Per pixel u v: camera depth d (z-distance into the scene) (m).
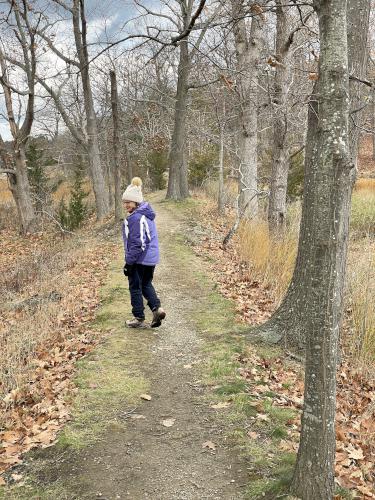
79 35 18.64
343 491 3.37
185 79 20.66
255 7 4.60
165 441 3.96
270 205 11.20
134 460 3.71
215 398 4.68
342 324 6.92
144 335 6.47
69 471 3.58
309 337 2.87
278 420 4.30
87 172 33.78
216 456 3.75
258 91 13.66
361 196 20.86
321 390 2.86
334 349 2.84
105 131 25.48
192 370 5.38
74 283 9.62
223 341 6.13
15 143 21.30
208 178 28.30
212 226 16.12
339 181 2.73
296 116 10.16
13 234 22.19
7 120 21.25
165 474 3.54
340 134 2.73
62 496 3.31
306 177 5.74
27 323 7.25
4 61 20.58
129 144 29.56
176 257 11.45
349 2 5.23
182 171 23.41
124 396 4.74
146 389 4.91
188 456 3.75
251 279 9.34
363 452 4.15
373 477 3.78
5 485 3.44
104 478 3.49
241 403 4.52
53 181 31.59
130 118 25.41
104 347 6.02
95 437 4.01
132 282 6.54
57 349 6.13
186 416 4.36
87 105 21.31
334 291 2.79
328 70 2.72
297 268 6.00
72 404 4.57
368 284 7.29
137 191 6.29
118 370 5.34
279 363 5.63
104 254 12.39
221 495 3.30
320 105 2.77
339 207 2.75
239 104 13.91
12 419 4.40
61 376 5.32
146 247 6.37
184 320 7.15
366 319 6.57
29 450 3.87
